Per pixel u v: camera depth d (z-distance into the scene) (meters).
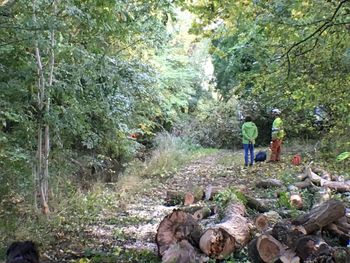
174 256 5.48
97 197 9.81
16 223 7.31
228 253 5.51
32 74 7.59
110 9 7.73
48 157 8.49
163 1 8.04
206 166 15.16
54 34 7.95
